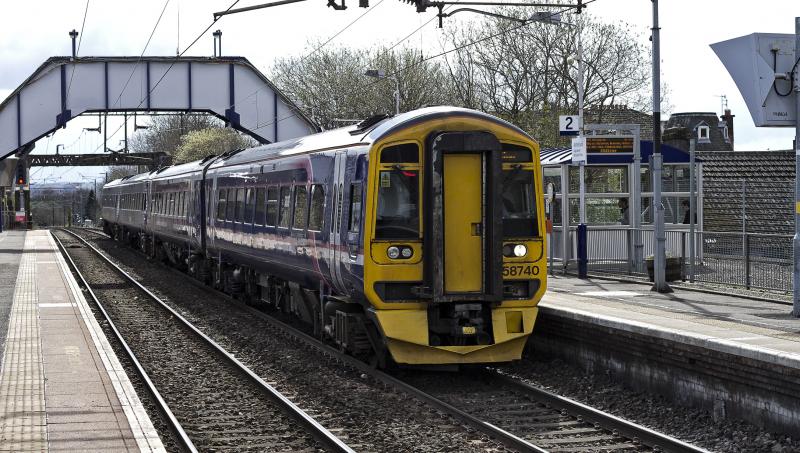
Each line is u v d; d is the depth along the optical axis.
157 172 38.38
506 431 10.15
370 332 13.49
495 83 48.91
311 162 15.80
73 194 150.88
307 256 15.66
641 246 21.58
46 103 40.78
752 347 9.90
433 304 12.66
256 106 42.31
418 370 13.87
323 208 14.85
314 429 9.97
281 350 15.87
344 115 59.34
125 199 48.28
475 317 12.87
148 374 14.01
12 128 40.53
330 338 15.74
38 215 151.12
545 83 47.12
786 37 14.32
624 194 24.53
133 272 33.81
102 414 10.16
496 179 12.55
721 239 18.97
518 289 13.07
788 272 17.22
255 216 19.80
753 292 17.64
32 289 24.89
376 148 12.65
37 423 9.73
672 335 11.12
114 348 16.58
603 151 23.27
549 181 25.28
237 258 22.34
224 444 9.76
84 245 51.38
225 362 14.91
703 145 62.47
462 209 12.66
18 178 58.31
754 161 36.12
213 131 83.56
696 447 8.92
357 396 11.95
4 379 12.22
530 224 13.11
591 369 13.17
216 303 23.31
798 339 11.06
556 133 44.97
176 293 25.89
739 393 10.19
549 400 11.52
